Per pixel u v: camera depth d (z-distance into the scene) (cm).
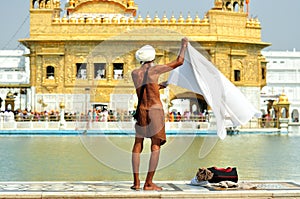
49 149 2619
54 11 5550
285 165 2006
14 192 985
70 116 4141
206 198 977
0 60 7481
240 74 5316
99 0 5506
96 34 5178
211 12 5184
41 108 5197
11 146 2805
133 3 5572
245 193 983
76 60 5203
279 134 4397
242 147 2855
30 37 5206
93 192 988
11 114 4188
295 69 7850
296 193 988
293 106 7825
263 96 6444
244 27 5328
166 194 976
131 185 1094
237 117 1138
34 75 5241
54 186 1078
